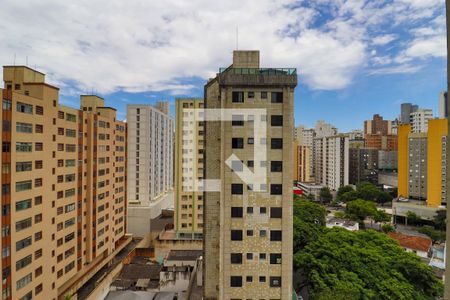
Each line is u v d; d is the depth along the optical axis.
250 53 33.44
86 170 53.78
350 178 151.88
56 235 43.97
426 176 96.81
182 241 68.25
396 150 154.50
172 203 101.38
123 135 69.19
